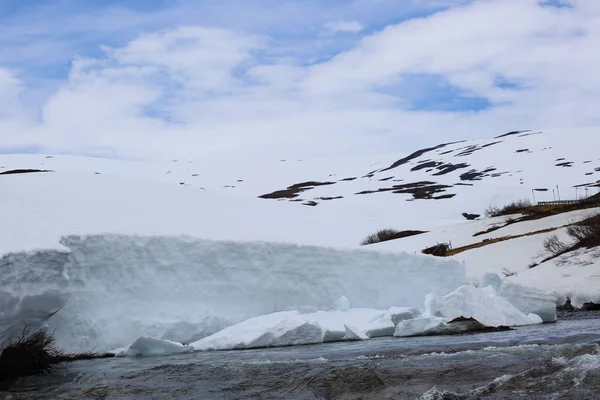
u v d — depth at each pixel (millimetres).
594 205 50500
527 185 99125
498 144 136125
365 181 122188
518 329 16703
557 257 34094
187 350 14148
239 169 147000
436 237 50531
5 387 10297
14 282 11109
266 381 9984
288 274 17469
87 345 13914
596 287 24953
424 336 15672
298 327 14789
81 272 14234
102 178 23625
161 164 152625
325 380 9789
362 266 18906
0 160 133250
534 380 8992
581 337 13742
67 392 9758
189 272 15914
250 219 22766
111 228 16344
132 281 15078
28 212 16359
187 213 21031
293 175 138750
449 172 119688
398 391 8984
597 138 126562
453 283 20797
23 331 11656
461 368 10227
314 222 27422
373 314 17484
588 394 8094
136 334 14609
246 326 15062
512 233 45312
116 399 9211
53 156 141500
